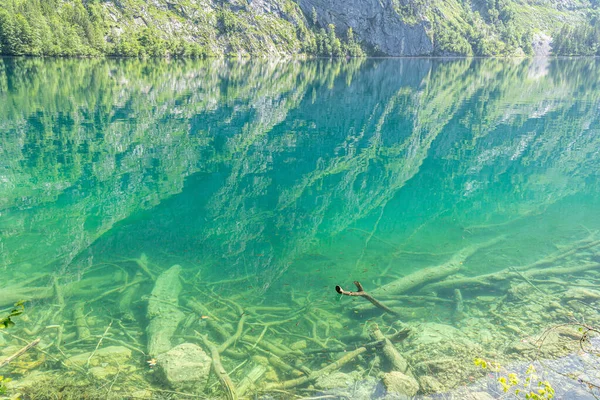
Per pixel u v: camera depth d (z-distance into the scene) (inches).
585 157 845.2
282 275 404.2
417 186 694.5
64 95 1483.8
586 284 382.3
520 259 442.0
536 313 334.3
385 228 531.2
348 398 239.9
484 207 600.1
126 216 537.6
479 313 338.0
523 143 964.6
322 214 573.0
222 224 526.9
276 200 621.0
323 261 438.0
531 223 539.5
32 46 3250.5
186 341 296.4
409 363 270.7
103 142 896.3
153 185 658.2
